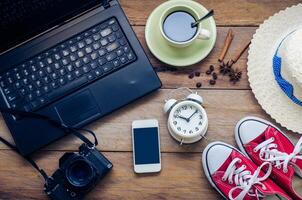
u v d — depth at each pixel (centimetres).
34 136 78
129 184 79
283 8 82
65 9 75
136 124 80
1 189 79
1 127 80
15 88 78
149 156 79
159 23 77
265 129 80
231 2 82
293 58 70
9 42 77
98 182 79
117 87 79
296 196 80
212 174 79
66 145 80
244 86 81
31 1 71
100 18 79
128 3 83
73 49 79
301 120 78
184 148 80
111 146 80
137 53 79
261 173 82
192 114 79
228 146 80
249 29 82
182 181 79
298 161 81
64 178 76
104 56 79
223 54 81
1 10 70
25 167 80
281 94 79
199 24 76
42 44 79
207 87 81
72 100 78
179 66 80
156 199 79
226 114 81
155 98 81
